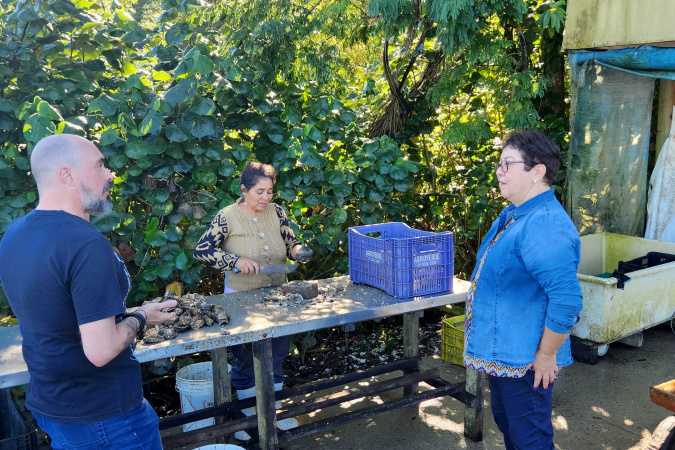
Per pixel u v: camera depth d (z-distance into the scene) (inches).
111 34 157.8
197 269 158.4
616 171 212.4
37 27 148.9
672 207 207.3
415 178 224.2
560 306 82.4
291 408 122.5
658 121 224.5
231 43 192.5
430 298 126.2
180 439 113.9
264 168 128.2
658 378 167.0
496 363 89.7
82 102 159.2
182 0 174.2
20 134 150.0
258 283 135.2
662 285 187.8
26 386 130.9
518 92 196.5
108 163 154.2
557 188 225.6
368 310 117.5
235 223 130.6
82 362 72.0
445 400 156.3
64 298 69.7
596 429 138.6
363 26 207.5
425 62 232.4
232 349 136.9
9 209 142.4
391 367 146.6
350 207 196.9
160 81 170.9
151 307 81.6
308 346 183.5
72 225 70.8
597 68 201.2
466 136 201.9
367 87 237.3
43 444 132.3
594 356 176.4
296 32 186.5
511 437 93.7
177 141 153.1
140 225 161.3
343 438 137.0
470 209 224.4
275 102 179.2
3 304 140.5
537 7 212.2
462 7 160.6
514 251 86.9
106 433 74.3
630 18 183.3
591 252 215.0
